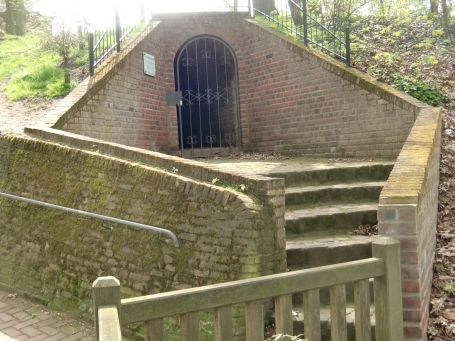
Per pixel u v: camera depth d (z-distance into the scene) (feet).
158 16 36.58
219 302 9.09
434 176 18.67
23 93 29.17
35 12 59.36
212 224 14.21
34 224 19.95
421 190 12.83
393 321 11.12
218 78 38.58
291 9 38.04
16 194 20.80
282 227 14.37
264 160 31.12
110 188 17.30
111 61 29.63
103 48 30.89
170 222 15.26
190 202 14.82
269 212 14.03
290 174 22.00
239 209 13.62
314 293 10.25
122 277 16.40
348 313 13.70
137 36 33.45
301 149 32.71
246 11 38.17
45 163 19.88
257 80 36.11
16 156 21.02
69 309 18.03
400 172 14.43
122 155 17.93
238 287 9.30
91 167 18.12
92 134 26.23
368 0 42.22
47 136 20.83
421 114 23.93
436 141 20.51
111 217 16.40
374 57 33.19
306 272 10.06
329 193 20.70
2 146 21.62
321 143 31.24
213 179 15.15
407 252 11.73
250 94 36.78
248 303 9.55
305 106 32.27
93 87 26.53
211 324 13.91
